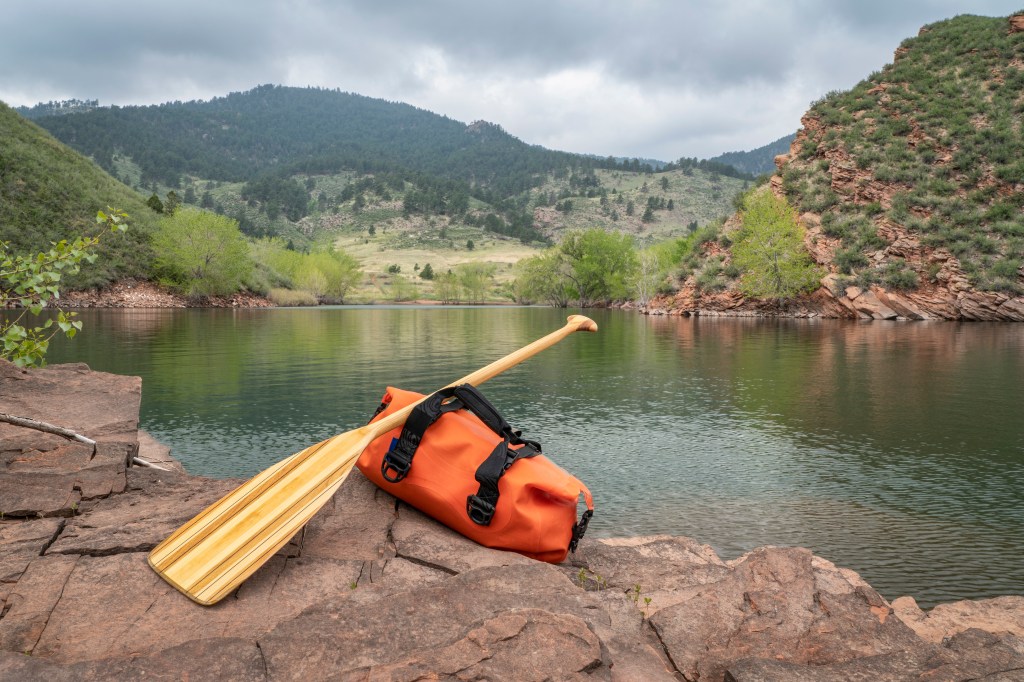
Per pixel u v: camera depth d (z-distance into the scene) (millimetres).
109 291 53438
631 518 5184
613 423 8867
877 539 4734
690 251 53969
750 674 1690
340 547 2496
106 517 2604
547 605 1997
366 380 12500
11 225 48812
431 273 155000
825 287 41156
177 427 8180
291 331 26875
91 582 2051
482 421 2781
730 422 8961
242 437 7656
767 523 5062
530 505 2566
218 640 1733
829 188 45656
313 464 2484
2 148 55469
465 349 19625
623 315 50375
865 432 8320
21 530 2432
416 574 2291
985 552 4496
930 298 37531
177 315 40844
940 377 13516
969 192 40625
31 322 28062
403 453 2773
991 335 25609
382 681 1517
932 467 6656
